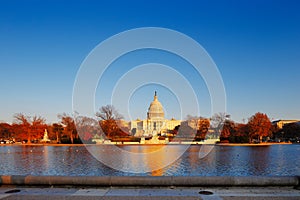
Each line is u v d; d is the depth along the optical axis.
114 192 10.96
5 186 11.86
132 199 10.05
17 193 10.85
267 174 28.23
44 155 50.81
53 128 117.69
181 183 11.53
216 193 10.77
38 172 29.16
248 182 11.46
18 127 122.88
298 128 150.75
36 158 44.72
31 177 11.81
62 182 11.70
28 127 116.88
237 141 104.44
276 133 154.25
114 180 11.58
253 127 114.50
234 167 33.41
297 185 11.48
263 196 10.36
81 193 10.81
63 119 99.50
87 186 11.70
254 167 33.59
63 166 33.72
